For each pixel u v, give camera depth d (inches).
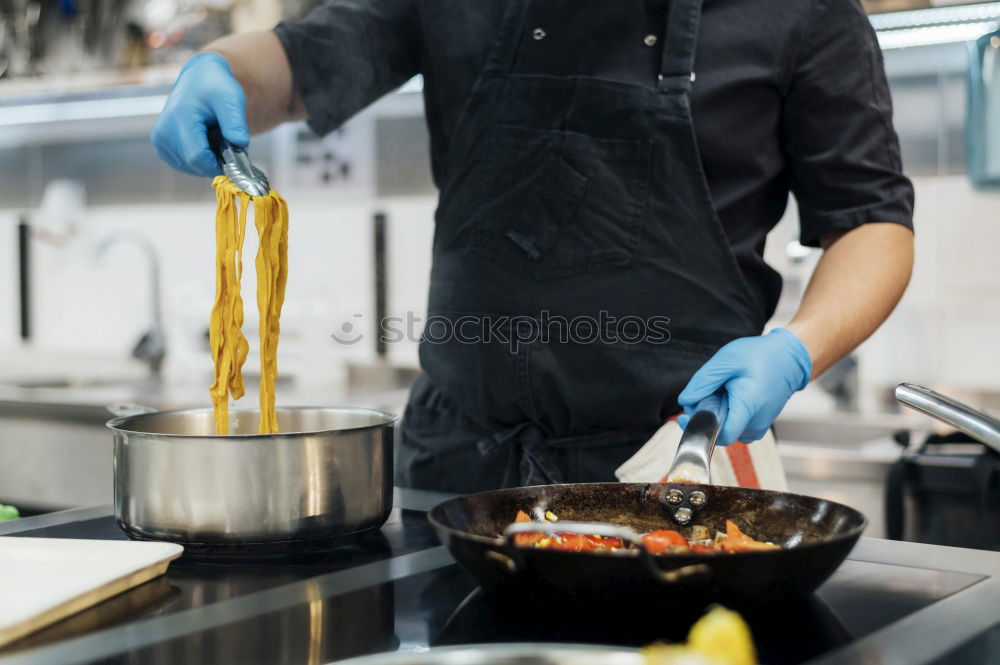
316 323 124.0
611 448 50.4
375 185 124.9
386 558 34.8
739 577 25.5
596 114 50.4
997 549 74.2
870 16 80.7
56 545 33.1
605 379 49.7
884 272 48.9
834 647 25.3
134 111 123.7
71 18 123.6
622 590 25.8
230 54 53.4
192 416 42.2
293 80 55.9
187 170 51.6
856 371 104.1
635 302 50.0
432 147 57.9
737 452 48.4
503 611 28.4
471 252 52.4
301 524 34.7
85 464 112.3
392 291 124.7
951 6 77.2
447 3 54.5
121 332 138.3
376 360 125.2
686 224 49.9
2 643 25.8
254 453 34.3
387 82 58.6
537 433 51.0
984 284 100.2
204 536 34.4
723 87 49.6
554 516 33.4
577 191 50.4
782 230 103.4
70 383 131.6
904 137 103.3
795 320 47.8
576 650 21.7
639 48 50.8
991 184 86.5
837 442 97.8
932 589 30.1
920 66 101.3
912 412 98.7
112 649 25.6
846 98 50.3
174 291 135.2
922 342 102.7
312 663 24.6
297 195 128.6
